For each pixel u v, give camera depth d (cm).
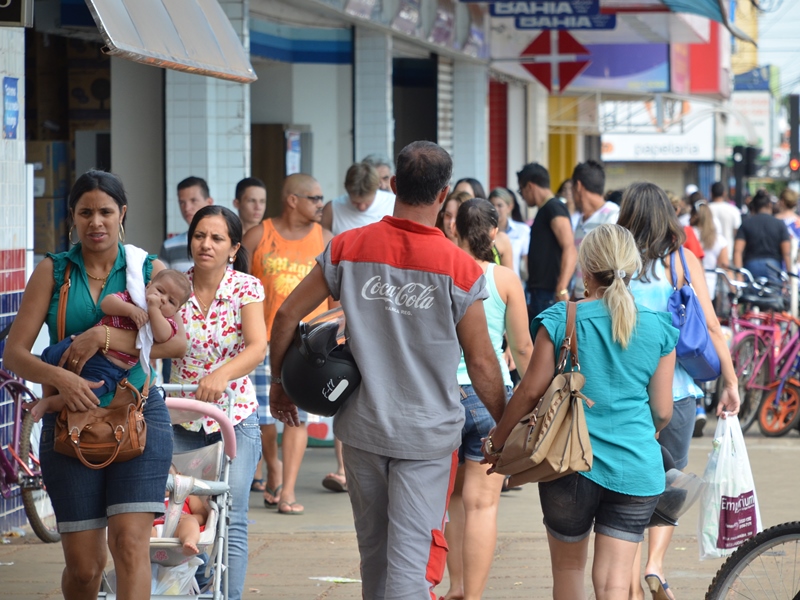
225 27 1995
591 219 2573
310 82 3794
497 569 1770
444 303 1134
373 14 3631
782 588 1278
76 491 1155
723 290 3231
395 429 1130
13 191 1933
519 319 1512
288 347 1184
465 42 4625
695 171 13262
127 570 1153
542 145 6644
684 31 5791
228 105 2936
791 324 3027
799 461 2636
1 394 1880
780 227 3591
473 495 1481
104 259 1188
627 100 8000
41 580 1714
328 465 2575
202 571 1366
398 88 4819
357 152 3841
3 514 1939
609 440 1207
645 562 1819
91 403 1130
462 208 1549
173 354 1181
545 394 1194
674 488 1315
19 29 1945
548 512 1234
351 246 1160
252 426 1438
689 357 1480
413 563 1123
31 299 1177
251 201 2269
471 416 1473
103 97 3138
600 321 1212
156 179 3023
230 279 1452
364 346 1141
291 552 1875
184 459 1334
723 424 1537
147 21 1612
